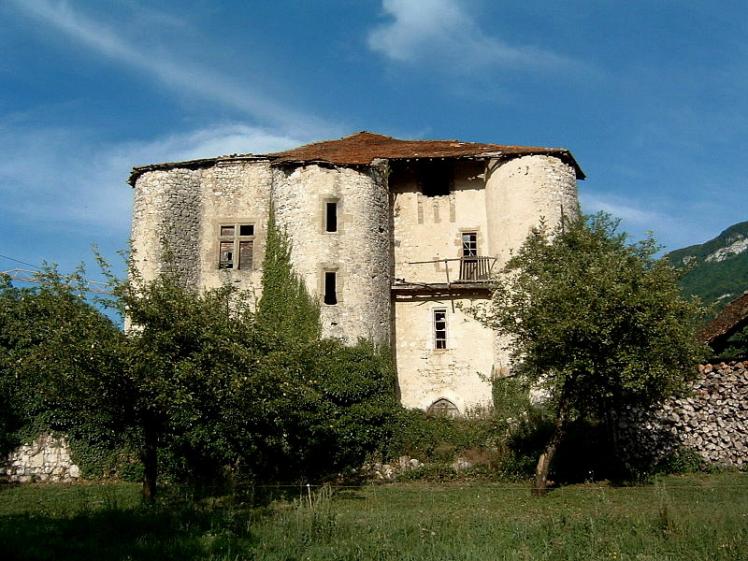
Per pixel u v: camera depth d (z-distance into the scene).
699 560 7.91
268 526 10.16
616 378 13.45
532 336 13.79
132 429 14.88
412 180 24.27
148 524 10.23
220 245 23.14
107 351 11.73
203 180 23.59
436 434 17.98
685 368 13.70
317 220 21.25
